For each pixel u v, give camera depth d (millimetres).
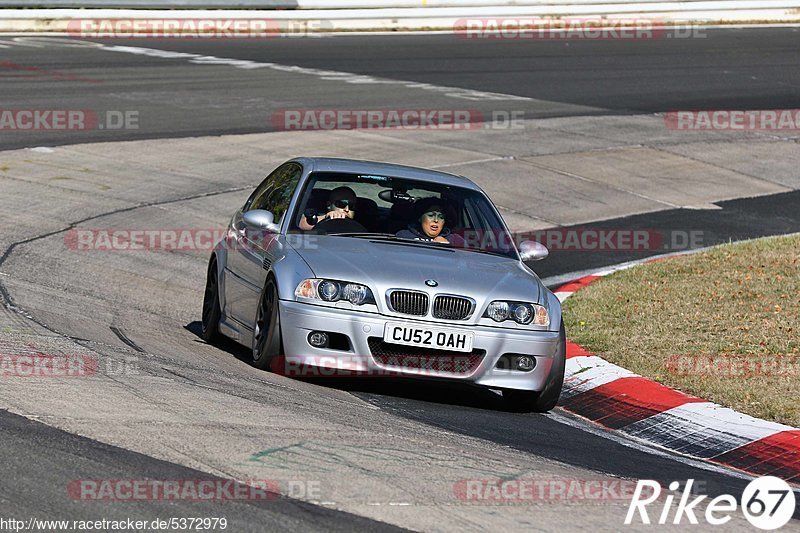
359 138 54344
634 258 39250
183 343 24109
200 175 45250
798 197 51281
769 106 69312
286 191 24406
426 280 20984
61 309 25375
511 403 22078
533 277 22781
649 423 21406
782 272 33719
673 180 52500
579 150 56125
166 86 63406
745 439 20172
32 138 48312
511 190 48125
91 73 65875
